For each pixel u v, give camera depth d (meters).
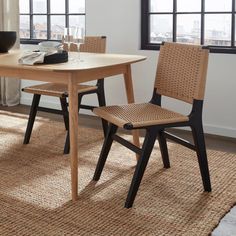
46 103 4.68
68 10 4.58
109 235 2.06
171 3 3.94
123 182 2.68
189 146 2.54
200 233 2.08
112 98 4.25
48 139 3.54
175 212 2.29
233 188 2.60
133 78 4.09
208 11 3.77
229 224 2.19
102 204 2.38
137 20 3.99
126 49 4.09
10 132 3.72
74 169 2.40
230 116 3.68
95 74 2.53
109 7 4.11
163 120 2.34
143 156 2.32
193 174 2.81
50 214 2.27
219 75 3.66
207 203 2.40
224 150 3.35
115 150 3.26
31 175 2.78
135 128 2.26
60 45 2.88
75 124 2.38
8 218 2.22
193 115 2.43
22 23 4.86
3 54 3.04
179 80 2.54
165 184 2.65
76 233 2.08
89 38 3.44
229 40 3.72
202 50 2.39
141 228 2.13
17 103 4.81
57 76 2.44
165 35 4.02
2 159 3.07
